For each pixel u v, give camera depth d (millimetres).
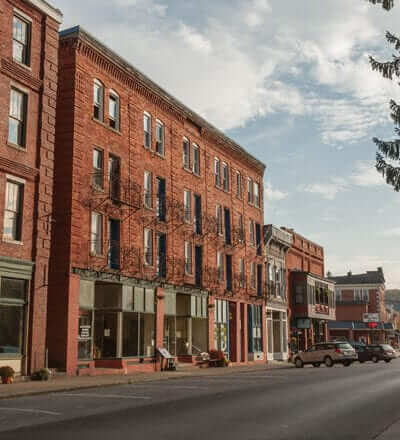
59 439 10430
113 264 30062
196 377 28219
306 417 13211
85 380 23578
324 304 63188
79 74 28531
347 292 98250
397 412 14086
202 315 38625
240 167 47031
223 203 43375
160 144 35812
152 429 11531
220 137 43094
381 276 97562
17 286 23578
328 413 13875
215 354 38469
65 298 26250
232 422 12453
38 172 24734
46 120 25484
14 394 17953
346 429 11609
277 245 54094
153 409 14617
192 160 39469
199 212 39906
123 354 30078
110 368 29000
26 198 24172
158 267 34188
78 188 27594
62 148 27703
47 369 23562
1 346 22578
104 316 30141
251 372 33469
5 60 23312
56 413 13898
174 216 35844
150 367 31797
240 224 46125
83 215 27828
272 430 11453
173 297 35062
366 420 12797
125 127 31906
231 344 43469
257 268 49031
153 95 34688
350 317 96312
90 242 28109
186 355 36500
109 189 30000
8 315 23016
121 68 31547
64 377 24953
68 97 28094
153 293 33031
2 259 22578
